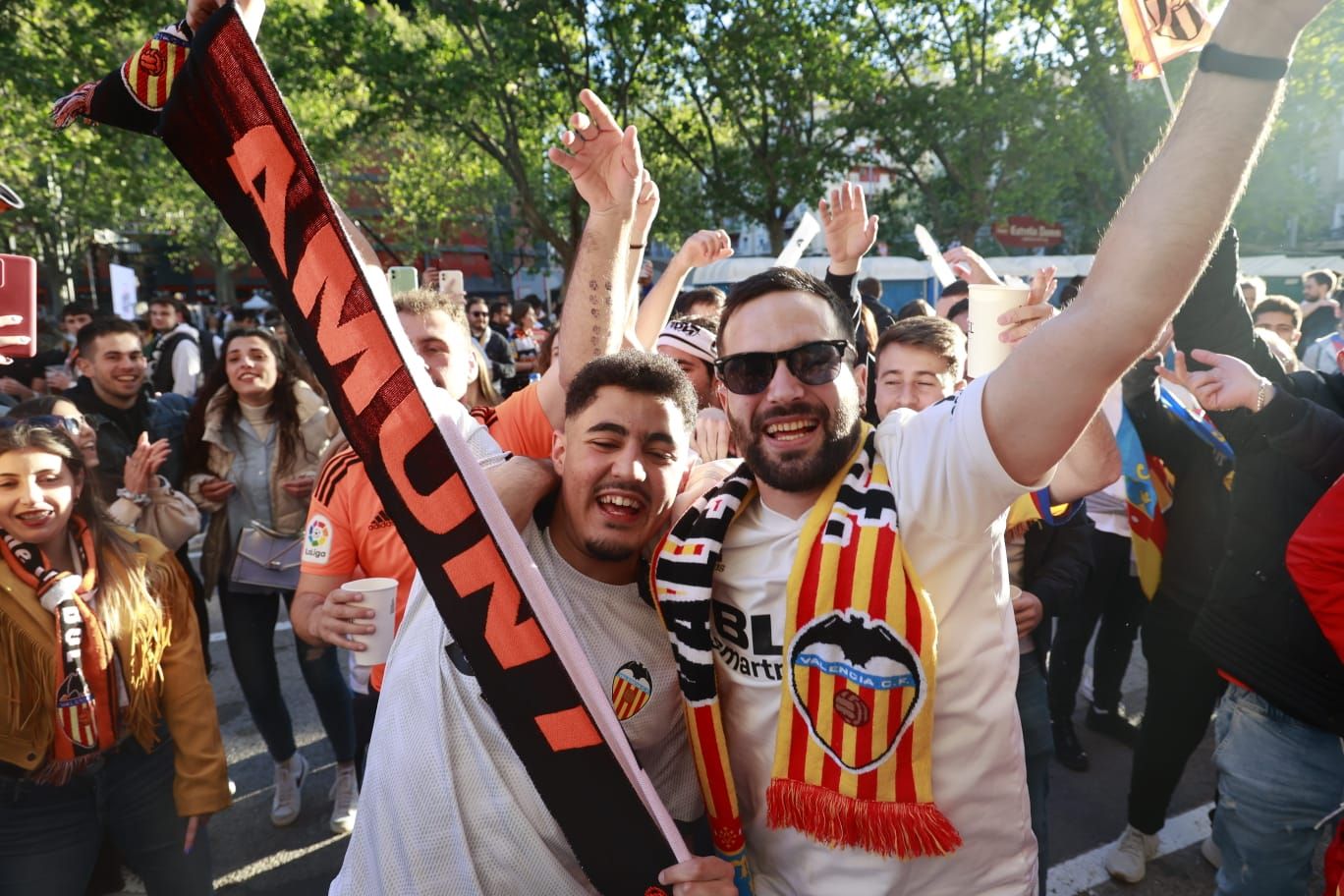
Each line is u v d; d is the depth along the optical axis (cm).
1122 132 1623
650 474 141
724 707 150
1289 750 204
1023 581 263
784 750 139
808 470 139
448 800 137
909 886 139
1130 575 377
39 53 1220
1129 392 265
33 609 198
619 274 185
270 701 341
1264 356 209
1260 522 204
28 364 605
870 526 134
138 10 1226
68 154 1405
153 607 213
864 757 133
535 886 137
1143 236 100
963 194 1747
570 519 146
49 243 2458
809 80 1608
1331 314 826
